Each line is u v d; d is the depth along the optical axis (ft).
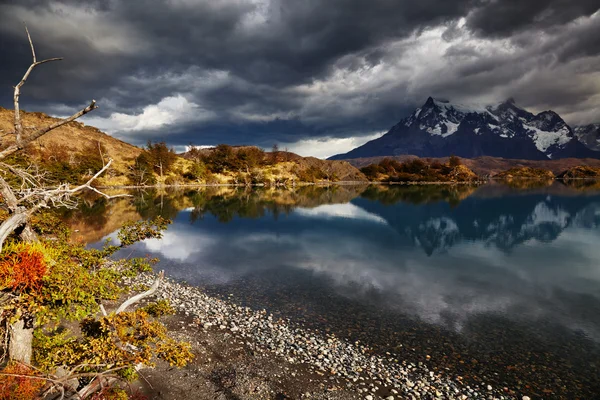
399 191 547.90
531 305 79.10
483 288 91.76
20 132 22.76
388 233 181.27
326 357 51.70
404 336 60.85
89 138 638.53
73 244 40.83
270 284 90.38
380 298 81.82
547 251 143.33
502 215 257.34
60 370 29.48
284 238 161.79
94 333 32.24
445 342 58.90
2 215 36.58
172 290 81.15
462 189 593.42
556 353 55.57
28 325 28.22
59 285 25.57
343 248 141.79
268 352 52.26
